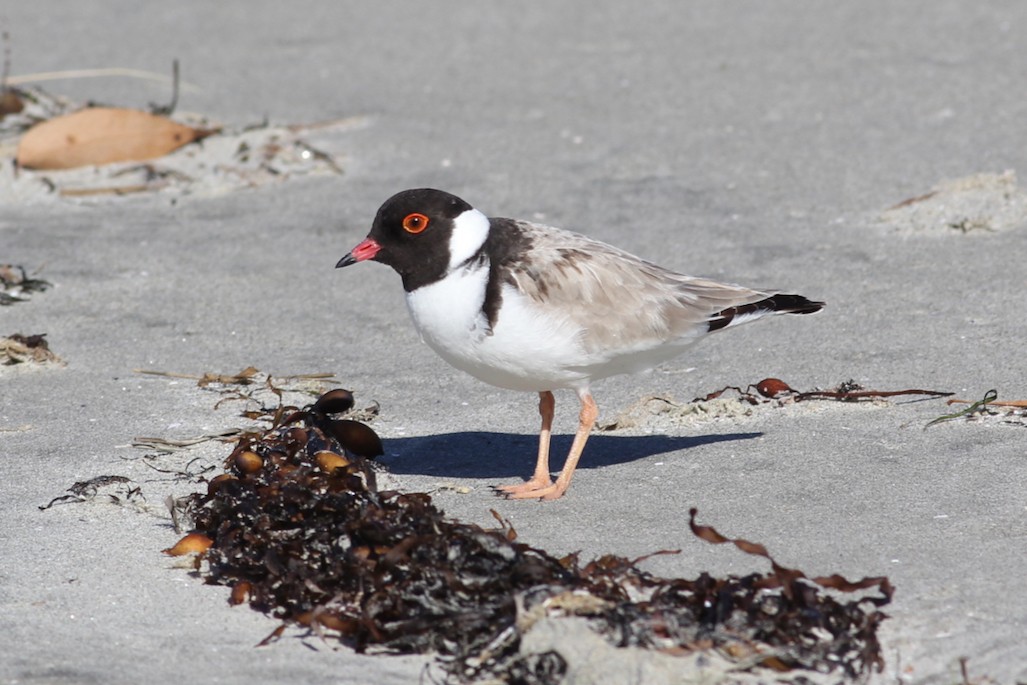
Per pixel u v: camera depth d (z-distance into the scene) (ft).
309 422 32.45
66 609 25.63
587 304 31.01
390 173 56.54
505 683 22.30
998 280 43.47
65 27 77.92
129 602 25.94
